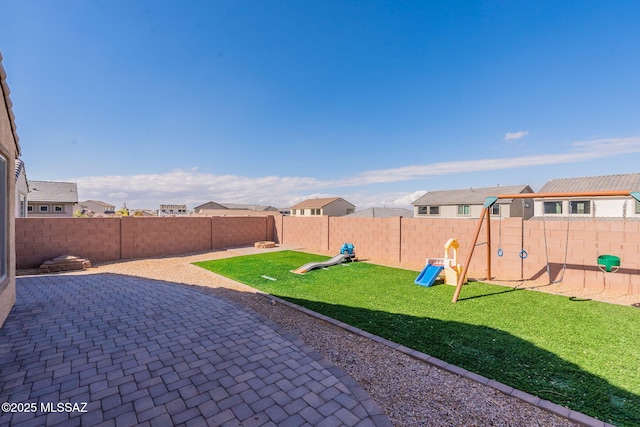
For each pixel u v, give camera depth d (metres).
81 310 5.22
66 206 32.84
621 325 4.65
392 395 2.89
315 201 49.03
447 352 3.73
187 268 9.59
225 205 64.12
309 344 4.01
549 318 4.97
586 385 3.03
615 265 5.95
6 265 4.83
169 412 2.59
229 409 2.64
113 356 3.58
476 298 6.18
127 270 9.24
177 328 4.47
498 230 8.42
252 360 3.52
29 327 4.43
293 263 10.49
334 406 2.70
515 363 3.47
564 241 7.33
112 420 2.48
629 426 2.44
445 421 2.53
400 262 10.70
